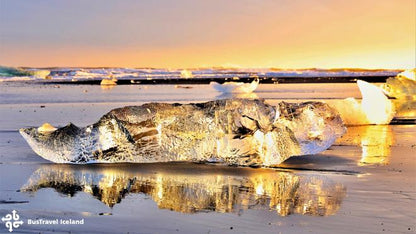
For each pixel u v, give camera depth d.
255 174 10.54
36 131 11.80
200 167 11.10
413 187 9.45
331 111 11.76
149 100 31.92
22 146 13.48
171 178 10.22
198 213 8.10
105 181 10.00
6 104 28.66
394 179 10.07
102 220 7.79
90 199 8.88
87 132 11.52
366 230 7.26
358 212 8.05
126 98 34.09
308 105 11.64
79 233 7.25
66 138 11.52
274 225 7.51
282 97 33.59
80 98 34.25
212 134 11.38
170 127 11.50
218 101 11.87
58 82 69.62
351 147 13.52
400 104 24.62
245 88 37.59
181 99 33.19
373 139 14.85
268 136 11.05
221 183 9.86
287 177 10.29
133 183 9.87
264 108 11.98
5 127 17.58
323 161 11.71
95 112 23.45
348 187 9.50
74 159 11.39
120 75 104.00
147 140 11.46
